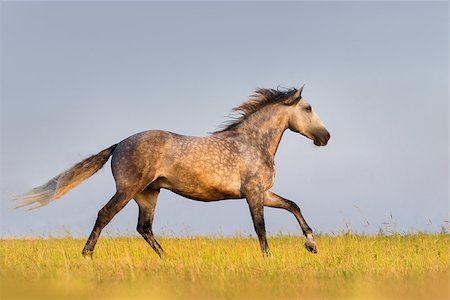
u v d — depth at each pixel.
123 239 24.09
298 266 14.83
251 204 18.39
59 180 18.20
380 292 11.04
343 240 20.97
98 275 12.46
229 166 18.23
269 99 19.72
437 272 13.23
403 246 18.55
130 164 17.45
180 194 18.47
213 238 24.47
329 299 10.62
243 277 12.04
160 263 14.88
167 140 17.89
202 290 10.95
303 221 19.36
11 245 20.12
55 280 11.52
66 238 22.77
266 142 19.31
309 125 20.05
